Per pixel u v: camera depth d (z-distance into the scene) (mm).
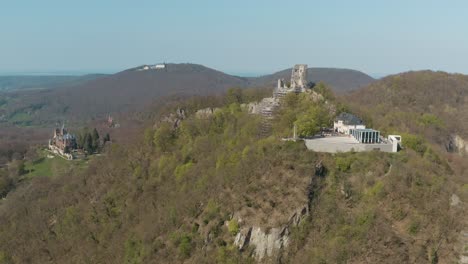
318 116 115688
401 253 71062
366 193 84562
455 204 80750
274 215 78188
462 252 72000
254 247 77312
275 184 82562
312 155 90750
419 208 79062
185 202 95250
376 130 112812
